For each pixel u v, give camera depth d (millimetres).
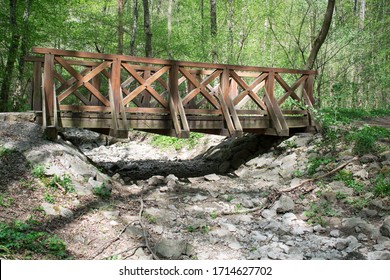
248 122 8930
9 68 13086
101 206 6133
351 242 5484
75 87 7289
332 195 6953
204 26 16062
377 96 24797
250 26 15188
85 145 14836
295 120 9602
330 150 8703
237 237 5762
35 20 14680
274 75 9242
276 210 6711
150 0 27859
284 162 8875
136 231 5531
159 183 8016
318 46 12062
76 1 15648
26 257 4457
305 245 5523
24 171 6227
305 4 14953
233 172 9688
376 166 7504
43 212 5520
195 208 6730
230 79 9836
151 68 8055
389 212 6266
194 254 5164
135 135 14977
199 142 12312
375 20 22609
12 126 7020
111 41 17828
